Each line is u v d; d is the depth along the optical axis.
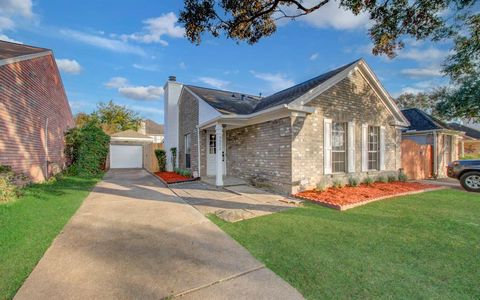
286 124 7.60
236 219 4.94
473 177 8.27
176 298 2.31
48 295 2.35
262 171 8.80
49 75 10.95
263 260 3.10
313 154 7.88
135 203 6.48
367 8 6.20
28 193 6.79
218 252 3.36
